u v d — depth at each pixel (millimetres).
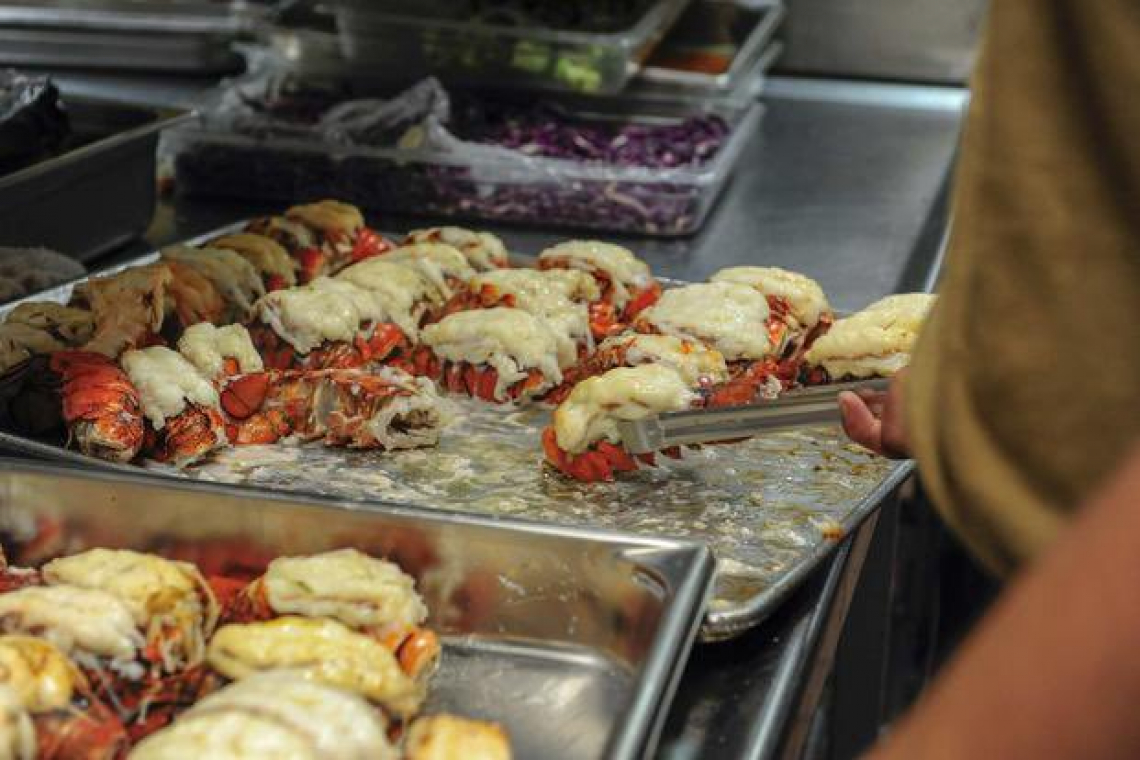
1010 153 990
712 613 1438
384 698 1327
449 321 2148
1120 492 637
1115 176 960
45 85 2664
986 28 1014
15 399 1955
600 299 2385
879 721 2443
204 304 2275
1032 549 986
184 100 3588
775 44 4020
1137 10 933
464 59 3457
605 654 1453
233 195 3131
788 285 2264
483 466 1932
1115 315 971
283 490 1532
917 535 3029
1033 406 1002
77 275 2381
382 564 1464
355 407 1965
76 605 1371
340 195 3066
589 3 3598
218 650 1359
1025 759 637
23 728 1215
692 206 2916
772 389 2109
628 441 1762
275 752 1143
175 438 1924
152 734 1274
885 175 3434
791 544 1699
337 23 3551
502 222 3018
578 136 3189
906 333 2107
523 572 1469
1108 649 621
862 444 1611
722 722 1346
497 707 1400
